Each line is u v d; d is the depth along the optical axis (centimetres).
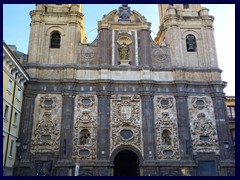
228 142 4144
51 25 4862
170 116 4381
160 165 4053
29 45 4647
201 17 5097
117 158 4941
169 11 5116
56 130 4166
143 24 4909
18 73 3991
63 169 3912
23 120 4131
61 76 4497
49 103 4328
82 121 4250
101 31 4831
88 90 4425
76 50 4684
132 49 4800
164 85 4541
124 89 4469
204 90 4562
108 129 4203
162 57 4797
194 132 4312
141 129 4262
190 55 4859
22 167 3881
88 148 4100
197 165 4128
